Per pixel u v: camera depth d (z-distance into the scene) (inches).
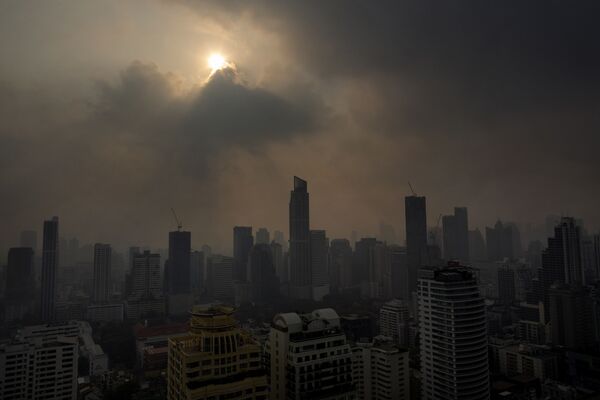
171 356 5802.2
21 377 7765.8
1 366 7623.0
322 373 6289.4
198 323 5748.0
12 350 7760.8
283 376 6353.3
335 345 6491.1
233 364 5467.5
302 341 6269.7
